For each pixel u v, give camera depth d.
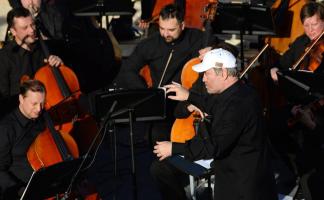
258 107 9.60
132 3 17.98
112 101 11.49
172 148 9.87
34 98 10.53
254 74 15.13
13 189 10.52
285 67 14.16
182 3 17.72
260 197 9.59
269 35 15.94
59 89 12.98
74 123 13.02
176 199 12.25
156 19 18.30
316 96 11.43
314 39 13.13
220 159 9.76
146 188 14.00
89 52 15.91
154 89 11.63
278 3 16.64
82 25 16.72
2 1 23.64
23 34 12.48
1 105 12.29
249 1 19.61
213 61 9.55
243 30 15.88
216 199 9.87
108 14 17.56
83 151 13.03
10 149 10.61
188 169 10.55
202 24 16.59
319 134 12.06
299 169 12.38
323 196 11.70
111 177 14.51
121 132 16.94
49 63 13.08
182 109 12.45
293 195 13.23
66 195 9.86
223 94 9.55
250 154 9.58
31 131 10.93
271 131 13.05
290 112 12.96
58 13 15.89
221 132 9.35
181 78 13.09
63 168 9.57
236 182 9.59
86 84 16.02
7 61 12.59
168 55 13.42
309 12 12.95
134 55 13.75
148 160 15.38
